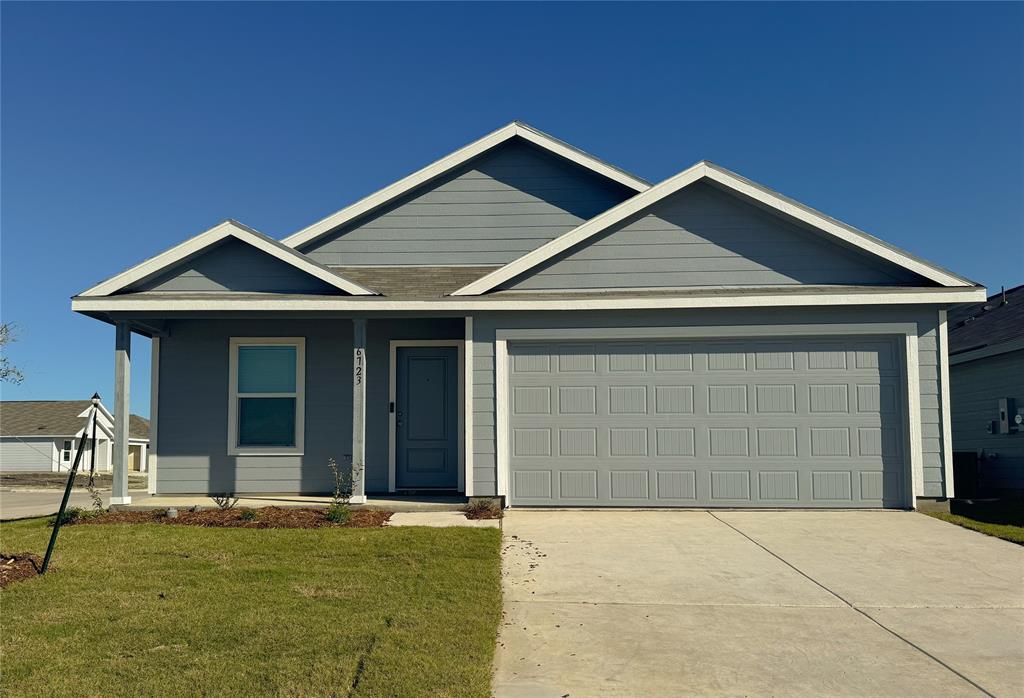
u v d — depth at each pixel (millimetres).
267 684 4875
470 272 13008
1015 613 6566
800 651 5676
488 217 13523
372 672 5047
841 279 11266
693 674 5234
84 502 18219
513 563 8109
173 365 12734
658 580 7492
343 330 12844
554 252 11289
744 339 11211
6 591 6824
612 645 5777
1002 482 14242
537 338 11250
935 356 10922
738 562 8164
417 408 12758
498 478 11055
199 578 7277
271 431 12727
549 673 5234
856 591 7164
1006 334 14117
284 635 5715
